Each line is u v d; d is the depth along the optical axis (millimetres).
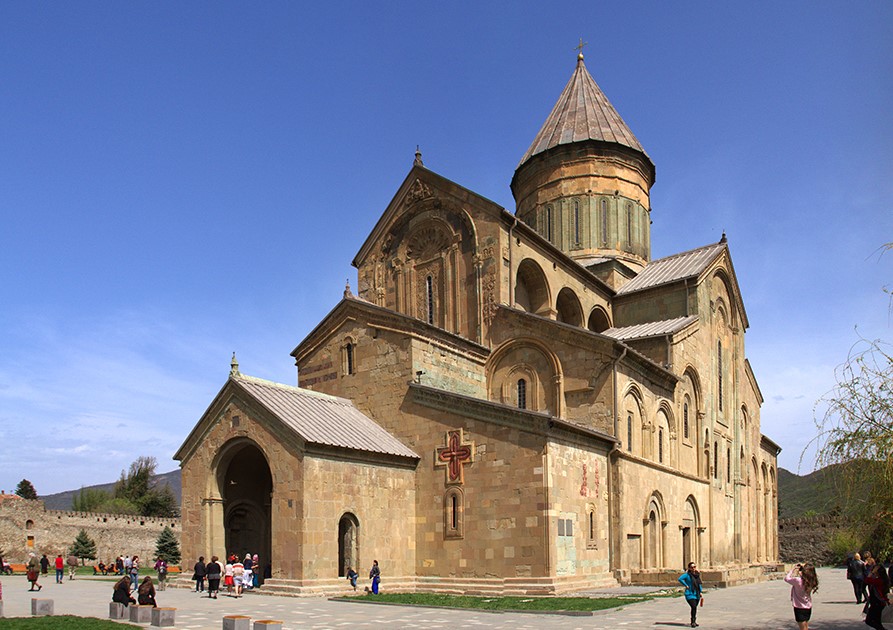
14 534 65000
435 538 31984
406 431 33906
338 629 19344
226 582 28922
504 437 30594
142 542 74688
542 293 40938
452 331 39188
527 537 29203
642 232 51906
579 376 35000
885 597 17797
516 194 54750
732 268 49250
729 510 46375
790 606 24172
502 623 20391
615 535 32594
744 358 51625
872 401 15180
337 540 29219
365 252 43594
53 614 23781
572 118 53031
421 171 41562
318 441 28875
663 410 38719
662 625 19812
